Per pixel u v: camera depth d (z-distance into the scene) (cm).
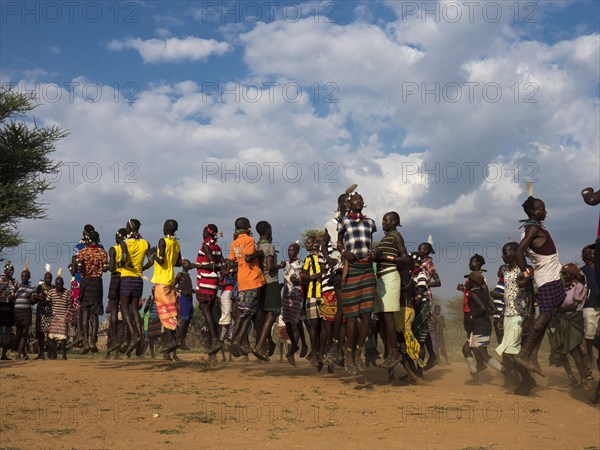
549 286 809
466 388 899
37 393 808
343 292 882
